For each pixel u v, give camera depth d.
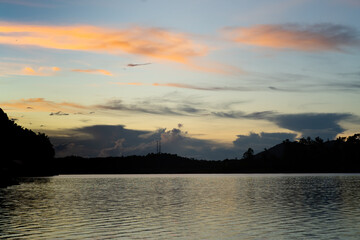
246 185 108.75
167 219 37.28
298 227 32.19
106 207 48.31
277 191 79.88
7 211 43.47
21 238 27.98
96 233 29.89
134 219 37.34
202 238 28.00
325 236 28.41
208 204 52.03
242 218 37.69
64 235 29.08
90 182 135.62
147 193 75.94
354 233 29.44
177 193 75.56
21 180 144.12
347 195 66.62
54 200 58.19
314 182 125.12
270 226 32.84
